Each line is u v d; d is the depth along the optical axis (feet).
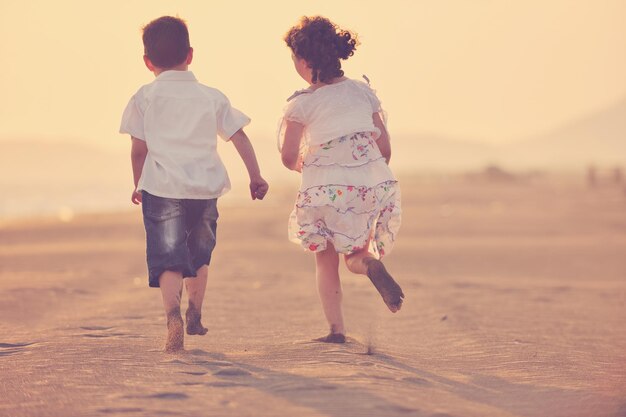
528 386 22.08
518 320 40.01
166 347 26.48
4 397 19.38
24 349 28.17
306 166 29.40
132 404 18.06
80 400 18.70
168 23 28.09
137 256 91.71
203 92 27.96
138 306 42.42
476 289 55.16
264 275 64.18
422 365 25.30
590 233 127.85
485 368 25.55
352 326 37.29
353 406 17.78
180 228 26.84
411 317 40.93
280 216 200.34
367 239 28.84
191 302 27.94
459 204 247.50
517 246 102.22
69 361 24.52
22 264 82.99
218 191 27.43
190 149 27.25
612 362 27.58
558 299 50.11
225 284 55.62
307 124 29.30
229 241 117.29
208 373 21.94
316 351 26.89
